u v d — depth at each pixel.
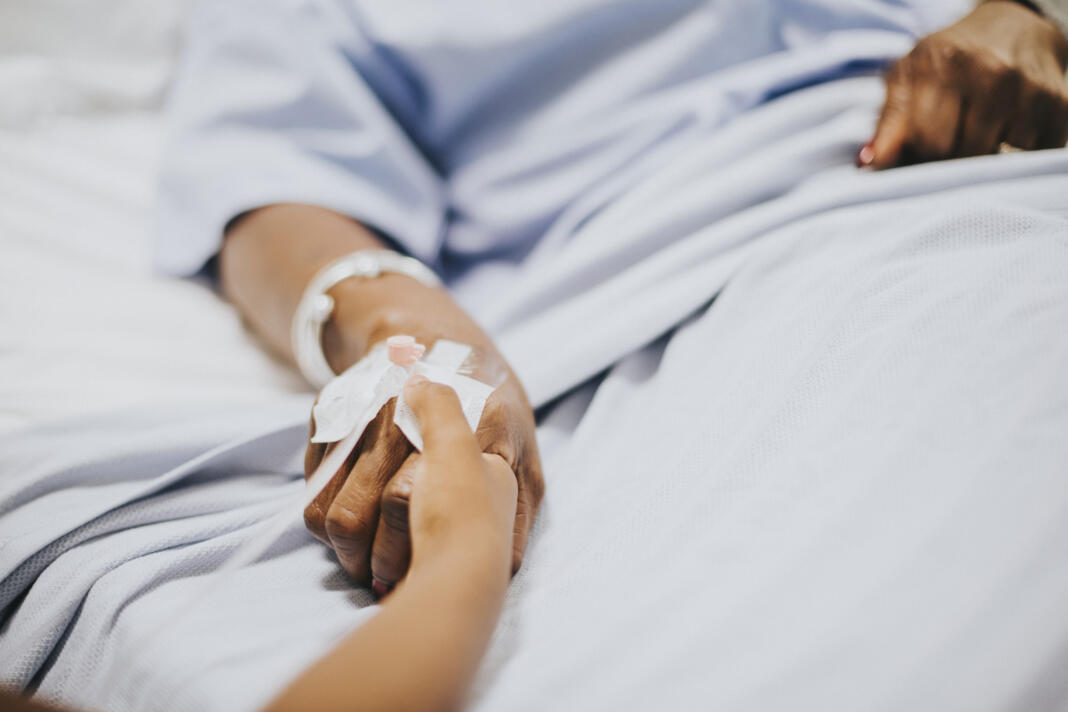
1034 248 0.53
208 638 0.43
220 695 0.38
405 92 0.96
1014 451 0.42
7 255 0.92
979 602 0.36
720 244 0.69
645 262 0.73
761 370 0.55
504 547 0.38
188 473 0.58
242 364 0.81
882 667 0.34
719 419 0.53
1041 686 0.34
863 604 0.36
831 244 0.64
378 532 0.44
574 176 0.88
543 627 0.42
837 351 0.52
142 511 0.56
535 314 0.76
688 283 0.66
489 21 0.89
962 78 0.76
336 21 0.94
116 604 0.47
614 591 0.43
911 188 0.68
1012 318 0.49
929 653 0.34
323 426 0.49
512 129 0.92
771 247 0.65
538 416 0.68
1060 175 0.67
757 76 0.87
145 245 0.98
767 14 0.93
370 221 0.85
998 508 0.39
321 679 0.28
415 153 0.95
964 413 0.44
